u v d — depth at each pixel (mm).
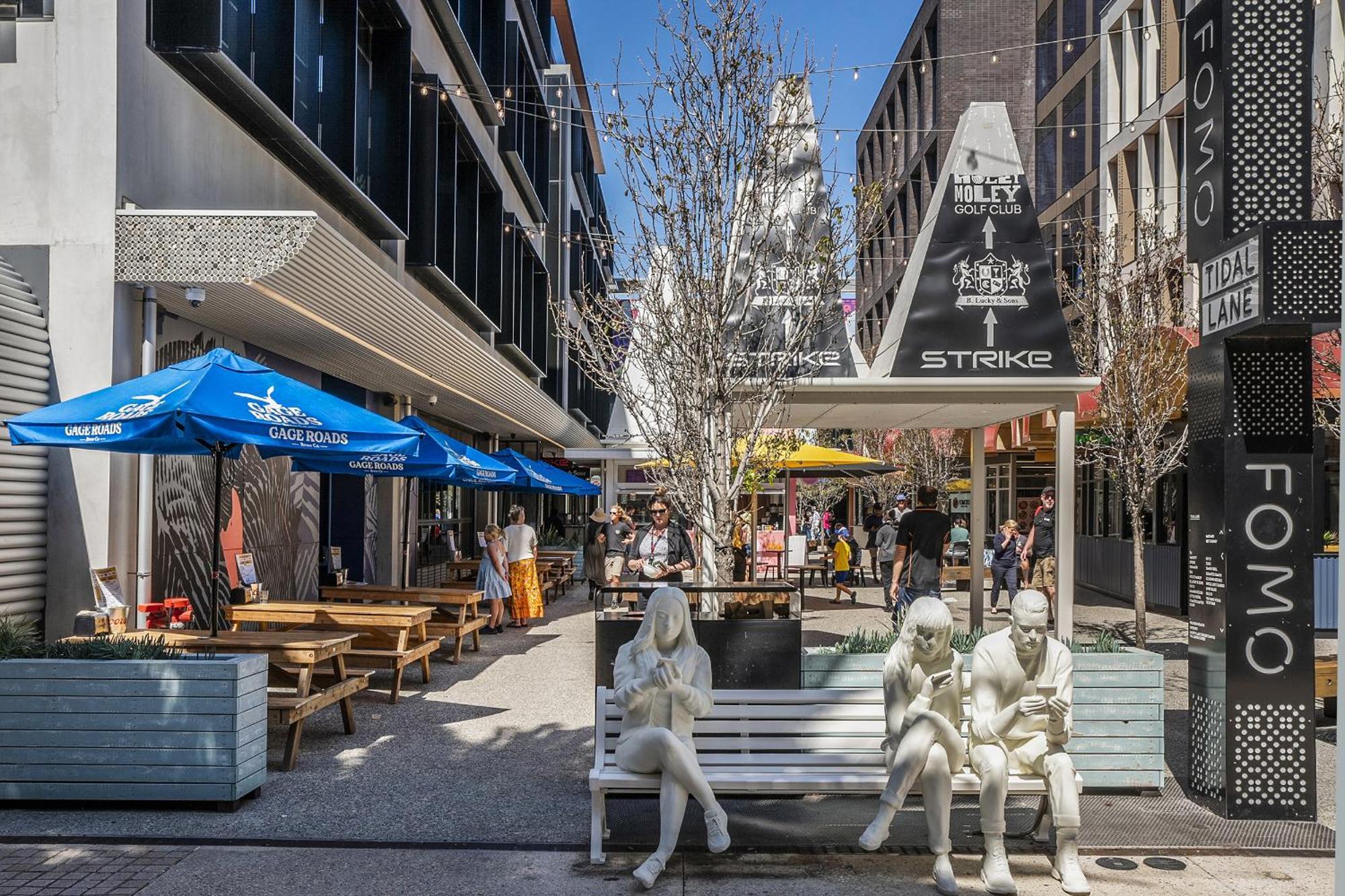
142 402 7312
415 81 18016
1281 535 6727
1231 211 6883
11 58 9289
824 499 45562
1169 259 16844
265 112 11766
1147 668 7109
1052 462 25953
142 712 6371
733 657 7395
